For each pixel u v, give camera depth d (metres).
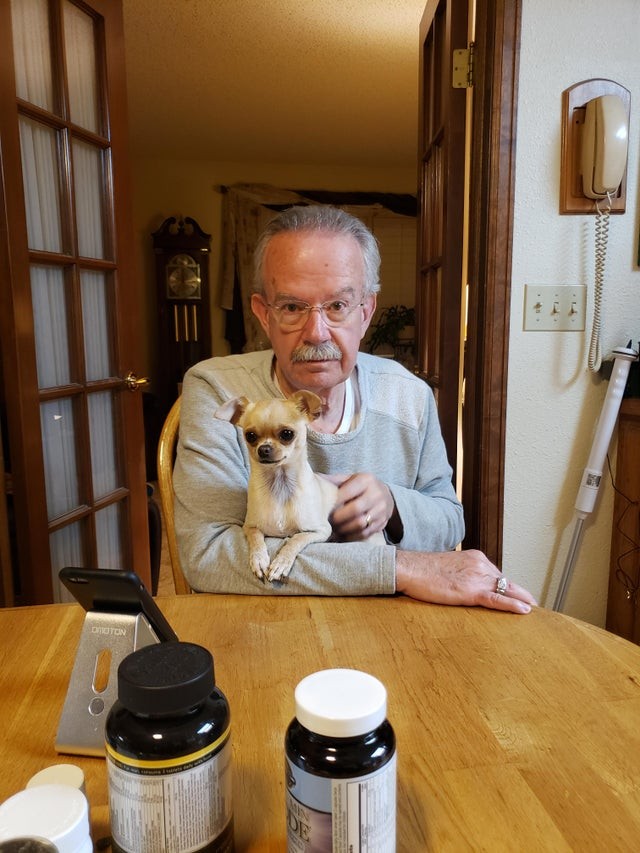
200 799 0.39
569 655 0.70
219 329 5.21
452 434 1.82
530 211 1.52
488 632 0.75
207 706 0.41
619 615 1.64
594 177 1.48
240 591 0.87
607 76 1.50
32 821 0.35
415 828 0.46
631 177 1.54
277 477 0.88
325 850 0.37
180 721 0.39
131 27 2.73
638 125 1.52
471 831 0.45
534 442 1.60
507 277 1.52
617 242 1.56
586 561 1.67
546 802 0.48
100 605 0.56
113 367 2.16
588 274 1.56
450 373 1.80
